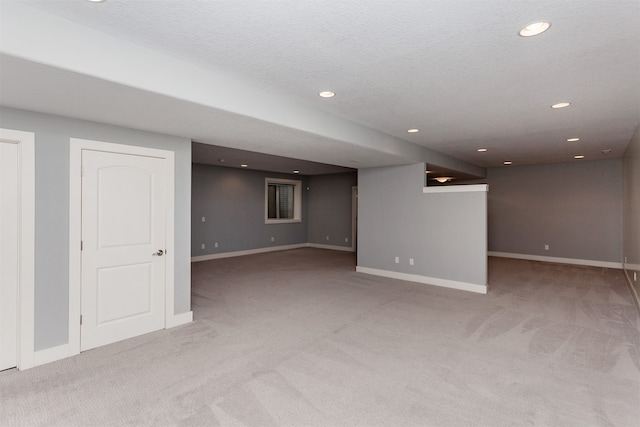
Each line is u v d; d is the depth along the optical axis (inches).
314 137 147.1
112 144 123.3
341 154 194.5
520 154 260.5
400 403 86.6
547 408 84.4
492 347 121.1
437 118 156.4
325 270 269.3
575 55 92.3
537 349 119.4
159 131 133.9
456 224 213.0
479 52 90.8
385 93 123.1
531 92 121.9
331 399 88.1
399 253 239.9
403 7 69.4
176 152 143.3
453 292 201.5
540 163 315.3
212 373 101.4
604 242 288.4
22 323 103.7
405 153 205.3
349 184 383.6
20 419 79.3
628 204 225.6
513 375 101.0
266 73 104.7
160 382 96.2
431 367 105.9
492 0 66.7
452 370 104.0
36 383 95.3
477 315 157.5
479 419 80.0
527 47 87.9
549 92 121.7
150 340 126.5
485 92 122.3
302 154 195.5
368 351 117.4
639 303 161.3
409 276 234.2
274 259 323.0
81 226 116.0
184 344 123.0
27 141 103.9
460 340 127.6
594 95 124.5
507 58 94.5
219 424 77.8
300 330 137.3
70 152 113.2
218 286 213.5
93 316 119.3
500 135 192.2
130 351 116.7
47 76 77.7
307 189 423.5
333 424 78.2
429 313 160.2
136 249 131.0
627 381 97.3
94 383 95.4
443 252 218.4
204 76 101.0
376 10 70.5
